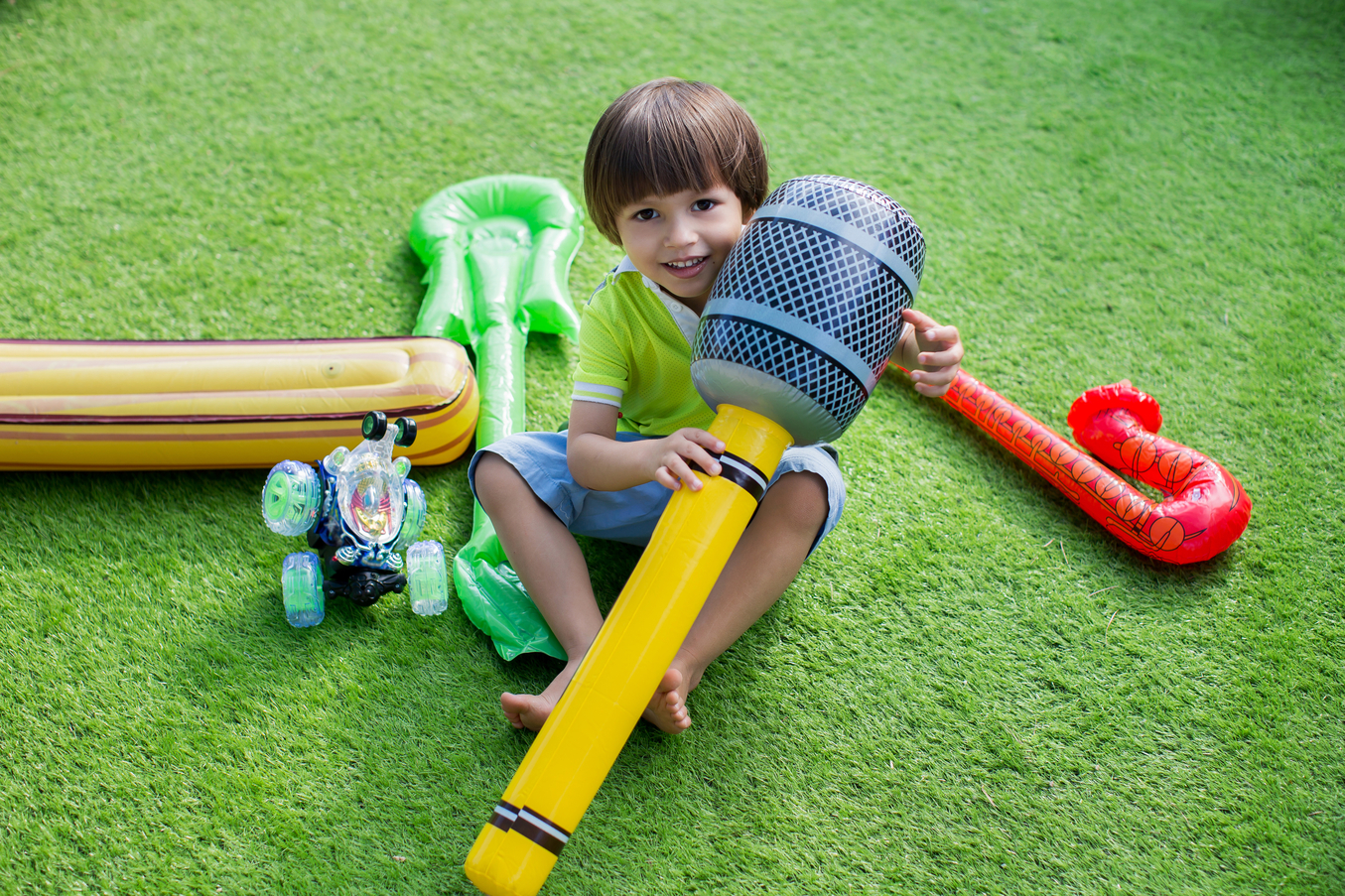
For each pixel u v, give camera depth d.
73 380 1.56
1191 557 1.51
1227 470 1.64
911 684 1.39
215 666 1.37
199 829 1.19
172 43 2.71
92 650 1.39
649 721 1.30
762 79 2.67
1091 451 1.73
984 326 2.00
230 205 2.23
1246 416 1.80
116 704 1.32
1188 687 1.39
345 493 1.39
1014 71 2.71
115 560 1.51
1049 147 2.47
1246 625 1.46
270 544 1.55
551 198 2.11
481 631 1.43
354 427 1.59
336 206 2.24
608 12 2.92
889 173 2.38
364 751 1.28
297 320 1.97
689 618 1.09
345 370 1.59
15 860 1.16
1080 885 1.18
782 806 1.25
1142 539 1.52
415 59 2.71
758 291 1.09
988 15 2.92
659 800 1.24
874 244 1.10
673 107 1.21
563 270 2.00
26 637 1.40
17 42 2.68
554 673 1.39
